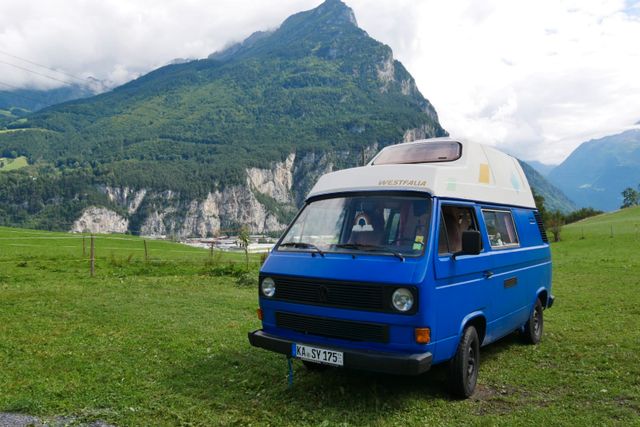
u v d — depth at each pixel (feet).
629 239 158.51
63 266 69.00
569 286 56.80
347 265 18.95
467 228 21.84
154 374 22.24
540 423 17.19
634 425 16.99
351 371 22.81
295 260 20.52
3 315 34.68
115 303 40.65
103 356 24.98
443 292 18.61
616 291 51.65
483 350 27.53
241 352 26.09
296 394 19.83
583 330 32.58
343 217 21.13
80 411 17.74
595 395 20.12
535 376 22.84
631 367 23.79
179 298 44.42
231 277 62.95
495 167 26.16
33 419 16.96
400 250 18.92
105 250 99.86
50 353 25.32
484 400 19.84
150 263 73.82
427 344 17.54
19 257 77.97
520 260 26.23
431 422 17.39
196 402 18.80
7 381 20.86
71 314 35.68
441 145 24.25
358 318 18.15
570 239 189.47
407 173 21.01
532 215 30.19
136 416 17.38
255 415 17.60
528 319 28.09
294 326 20.01
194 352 26.04
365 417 17.66
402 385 21.15
